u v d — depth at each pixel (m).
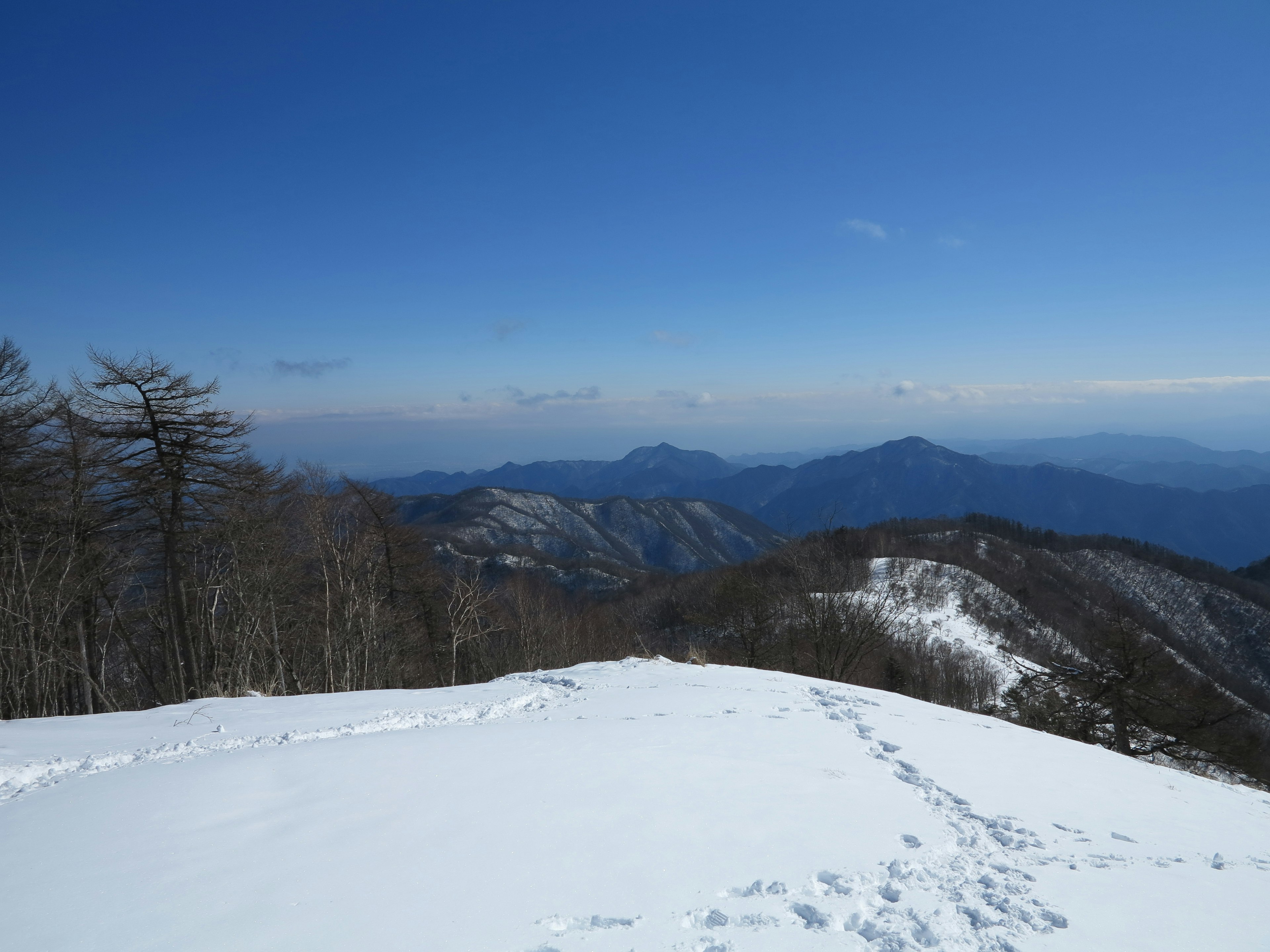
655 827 4.36
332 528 27.02
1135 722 21.42
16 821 4.38
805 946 3.10
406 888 3.43
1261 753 20.77
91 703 20.12
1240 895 4.16
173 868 3.63
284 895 3.32
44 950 2.84
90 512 18.97
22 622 17.59
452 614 29.25
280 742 6.83
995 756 7.23
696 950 3.00
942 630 47.56
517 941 2.98
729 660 26.20
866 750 7.00
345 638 25.16
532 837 4.12
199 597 21.84
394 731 7.25
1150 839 5.15
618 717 7.97
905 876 3.99
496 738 6.59
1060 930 3.48
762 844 4.23
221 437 19.84
